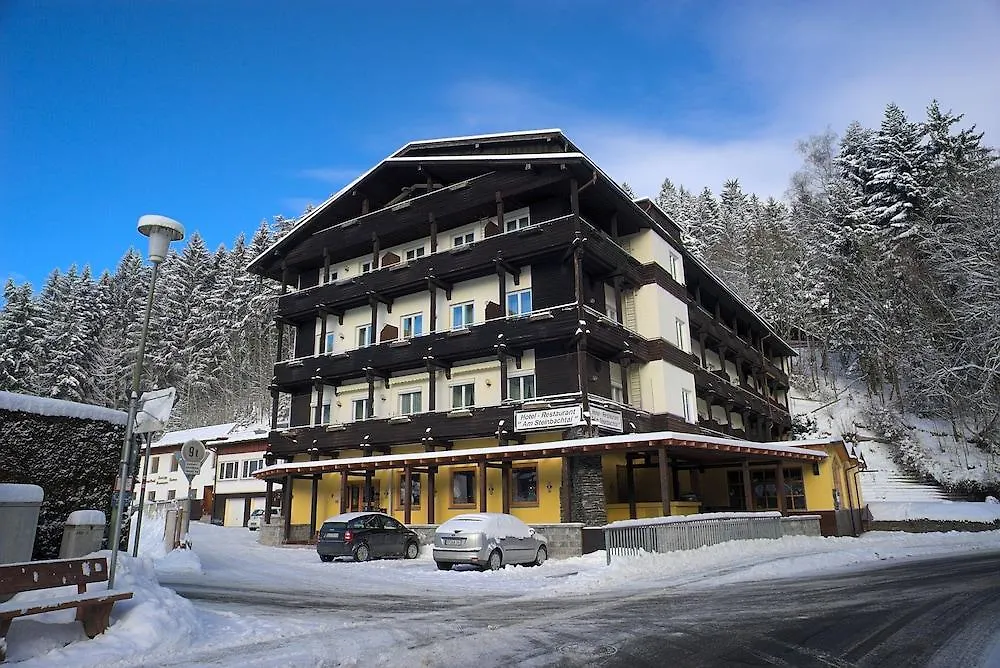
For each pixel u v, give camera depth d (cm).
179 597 960
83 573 764
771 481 3036
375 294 3288
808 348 5925
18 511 911
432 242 3150
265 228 7238
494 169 3022
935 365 4088
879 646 789
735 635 854
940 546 2248
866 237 4828
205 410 6638
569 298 2775
